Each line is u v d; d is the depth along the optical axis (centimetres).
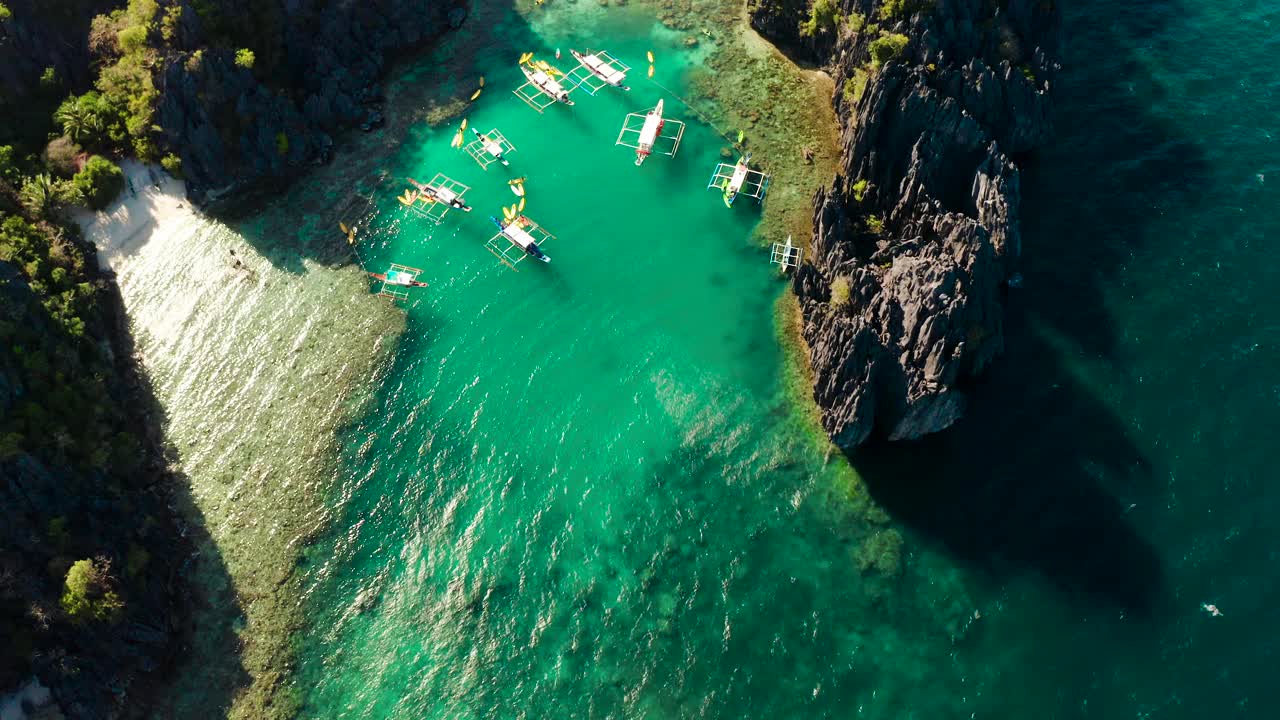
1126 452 8338
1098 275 9519
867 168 10131
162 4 10162
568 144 11169
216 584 7944
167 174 10406
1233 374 8688
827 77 11538
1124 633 7338
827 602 7694
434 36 12281
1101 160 10450
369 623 7744
